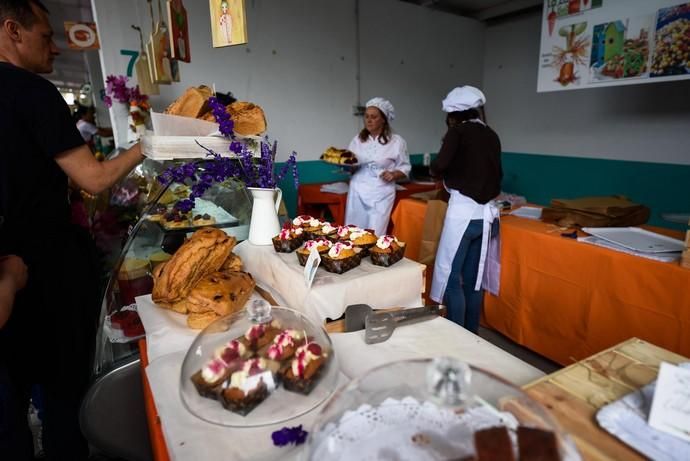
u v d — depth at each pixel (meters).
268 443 0.67
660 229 1.93
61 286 1.38
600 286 1.76
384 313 1.04
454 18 4.57
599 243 1.81
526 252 2.10
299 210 3.65
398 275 1.25
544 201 4.37
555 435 0.48
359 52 4.00
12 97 1.15
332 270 1.22
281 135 3.73
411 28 4.29
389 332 0.98
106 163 1.35
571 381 0.66
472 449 0.47
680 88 3.19
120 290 1.31
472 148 1.99
